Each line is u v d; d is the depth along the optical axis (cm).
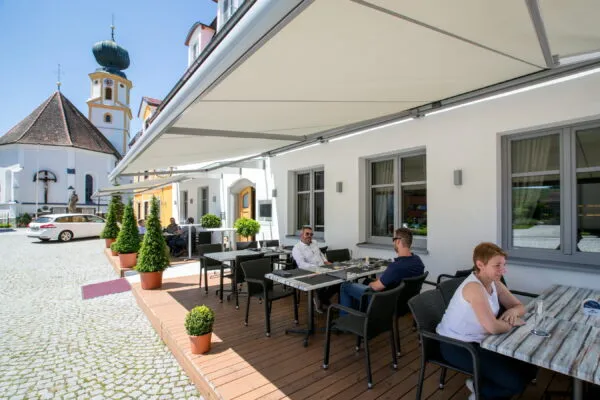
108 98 4203
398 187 584
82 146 3381
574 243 388
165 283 710
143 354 403
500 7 166
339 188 661
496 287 273
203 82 226
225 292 629
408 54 222
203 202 1332
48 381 339
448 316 254
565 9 196
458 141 475
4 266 1011
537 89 399
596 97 357
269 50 198
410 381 306
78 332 475
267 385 297
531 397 281
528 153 428
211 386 295
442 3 159
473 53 229
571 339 212
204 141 474
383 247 585
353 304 415
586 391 222
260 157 897
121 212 2300
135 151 477
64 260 1127
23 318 537
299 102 319
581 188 387
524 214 429
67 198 3281
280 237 846
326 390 290
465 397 280
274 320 474
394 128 560
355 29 182
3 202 3052
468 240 464
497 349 201
